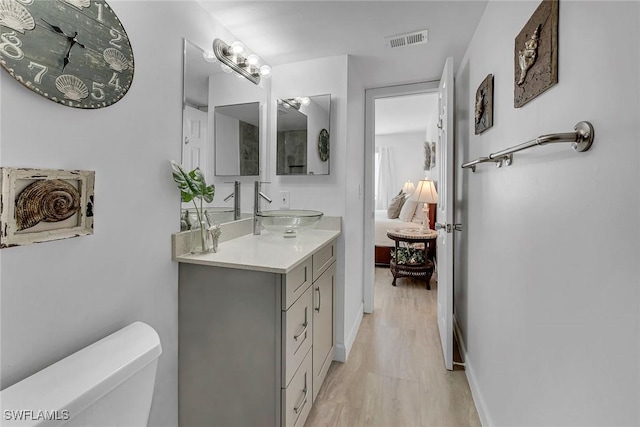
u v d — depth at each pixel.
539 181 0.95
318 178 2.15
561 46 0.82
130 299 1.17
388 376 1.91
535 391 0.98
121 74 1.10
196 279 1.38
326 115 2.11
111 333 1.10
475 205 1.78
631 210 0.58
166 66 1.32
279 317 1.26
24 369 0.85
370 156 2.85
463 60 2.17
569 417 0.79
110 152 1.08
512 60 1.19
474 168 1.78
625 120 0.59
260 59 2.14
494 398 1.38
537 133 0.97
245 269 1.28
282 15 1.62
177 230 1.40
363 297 2.89
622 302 0.60
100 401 0.83
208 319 1.37
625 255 0.59
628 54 0.58
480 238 1.66
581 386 0.74
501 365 1.29
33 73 0.85
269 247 1.60
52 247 0.92
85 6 0.98
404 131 6.17
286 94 2.22
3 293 0.81
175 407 1.41
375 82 2.67
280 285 1.26
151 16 1.24
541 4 0.92
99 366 0.89
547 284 0.90
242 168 1.94
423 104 4.13
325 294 1.80
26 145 0.84
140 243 1.21
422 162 6.50
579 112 0.74
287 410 1.30
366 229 2.88
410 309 2.98
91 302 1.03
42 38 0.87
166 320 1.35
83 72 0.98
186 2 1.44
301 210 2.15
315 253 1.62
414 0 1.50
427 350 2.22
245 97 1.95
